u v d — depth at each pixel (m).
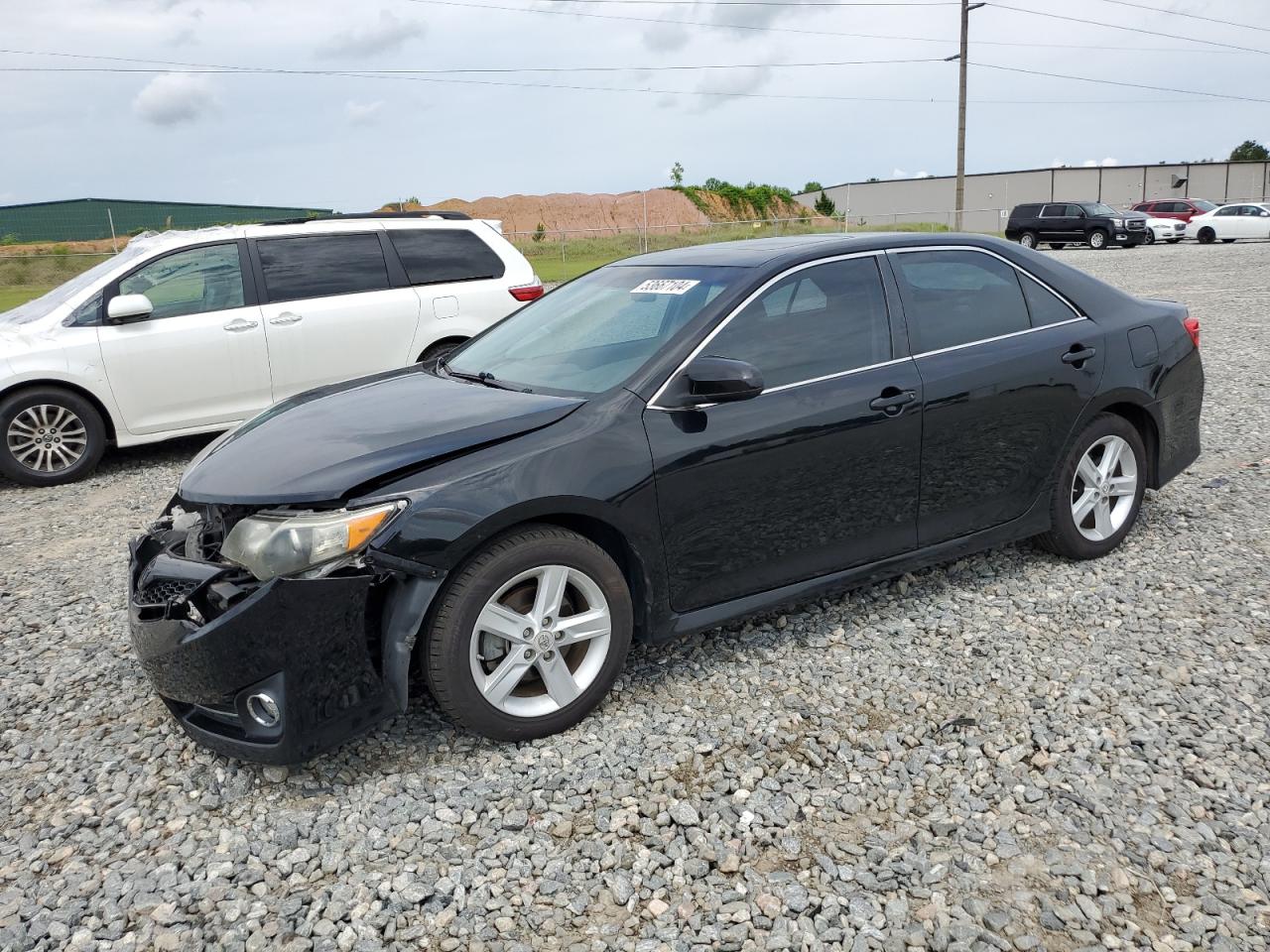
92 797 3.04
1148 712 3.29
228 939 2.41
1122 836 2.68
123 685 3.80
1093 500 4.54
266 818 2.89
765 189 64.81
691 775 3.03
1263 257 23.59
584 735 3.27
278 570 2.86
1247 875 2.52
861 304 3.86
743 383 3.18
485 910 2.48
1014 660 3.69
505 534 3.09
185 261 7.46
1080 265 23.81
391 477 2.97
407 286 8.02
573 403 3.34
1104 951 2.28
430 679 3.03
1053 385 4.20
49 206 49.00
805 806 2.86
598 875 2.60
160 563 3.14
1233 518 5.13
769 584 3.67
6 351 6.92
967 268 4.20
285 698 2.84
